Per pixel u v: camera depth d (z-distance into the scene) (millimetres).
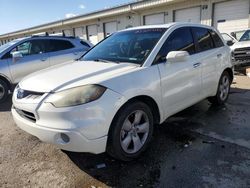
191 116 4762
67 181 2945
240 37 10875
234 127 4195
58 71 3490
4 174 3127
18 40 7133
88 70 3324
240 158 3242
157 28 4086
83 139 2744
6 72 6594
